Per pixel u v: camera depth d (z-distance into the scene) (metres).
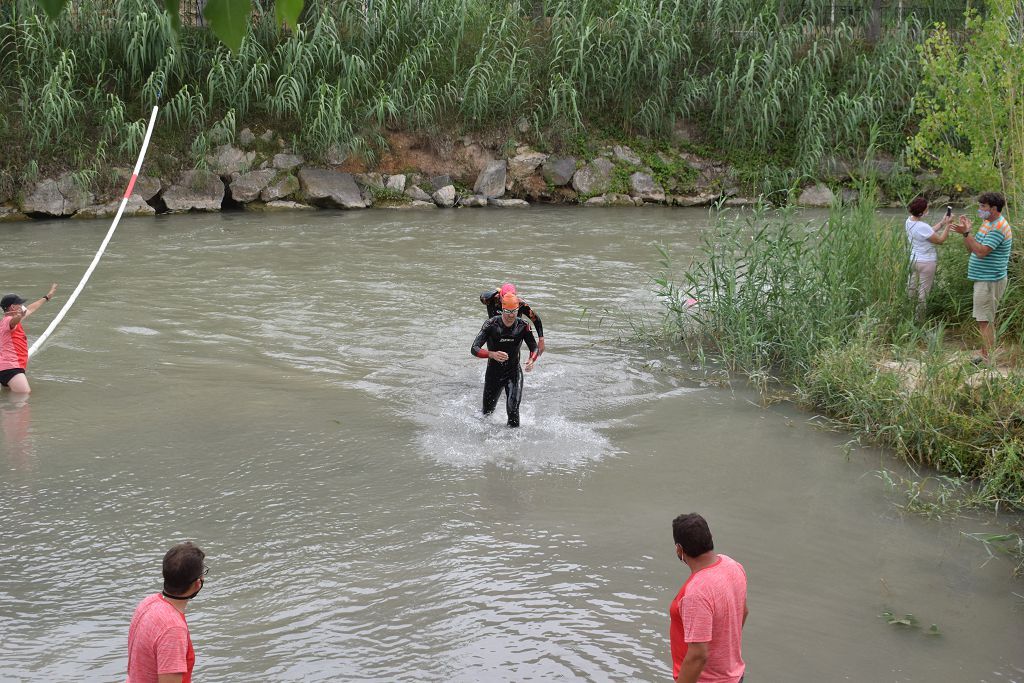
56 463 8.41
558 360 11.74
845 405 9.78
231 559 6.76
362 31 24.09
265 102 23.06
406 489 8.01
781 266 11.90
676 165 25.03
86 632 5.82
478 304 14.40
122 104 21.91
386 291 15.11
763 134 24.59
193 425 9.43
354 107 23.92
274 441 9.05
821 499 7.95
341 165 23.84
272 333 12.75
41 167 21.52
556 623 6.01
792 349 11.13
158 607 4.05
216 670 5.45
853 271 12.23
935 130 12.95
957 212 22.62
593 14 25.50
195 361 11.53
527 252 18.30
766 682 5.41
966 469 8.41
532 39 25.44
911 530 7.42
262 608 6.13
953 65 12.75
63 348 11.96
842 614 6.18
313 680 5.37
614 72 25.00
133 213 21.97
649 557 6.91
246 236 19.62
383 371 11.26
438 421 9.69
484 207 24.23
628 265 17.12
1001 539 7.25
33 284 15.12
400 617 6.05
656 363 11.68
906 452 8.80
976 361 9.84
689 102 24.84
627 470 8.52
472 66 24.39
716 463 8.69
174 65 22.30
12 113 21.59
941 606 6.30
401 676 5.42
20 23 21.58
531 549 6.99
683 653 4.26
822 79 24.83
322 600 6.24
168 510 7.53
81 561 6.70
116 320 13.26
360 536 7.15
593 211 23.72
